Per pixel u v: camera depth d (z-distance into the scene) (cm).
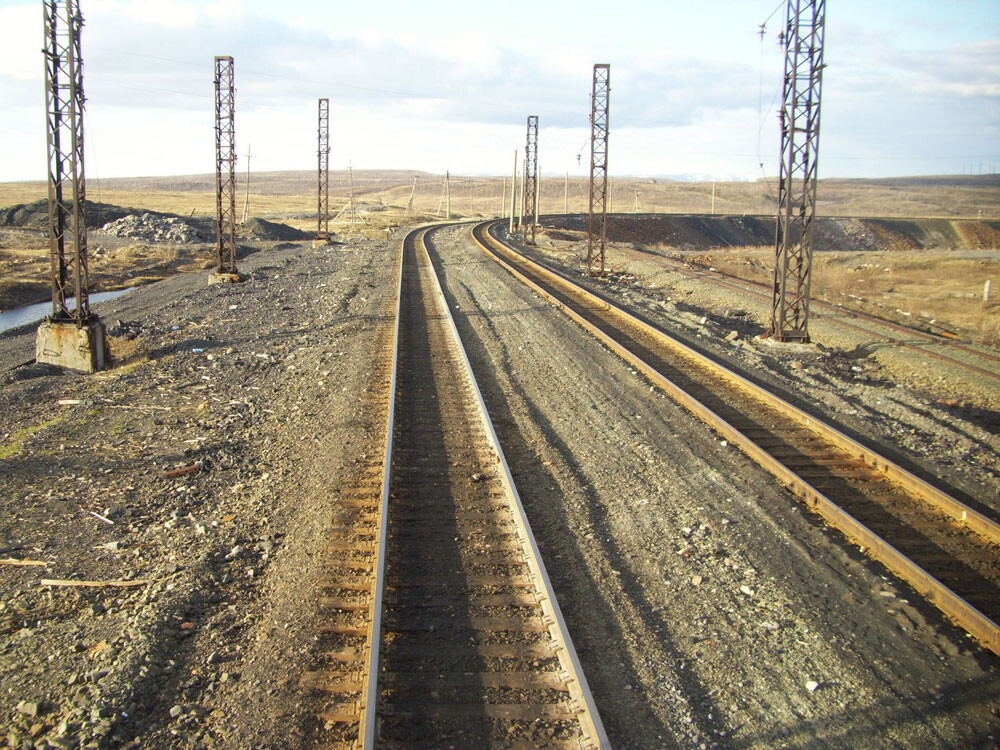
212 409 1391
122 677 591
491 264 3906
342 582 723
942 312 3058
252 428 1276
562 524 868
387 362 1653
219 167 3394
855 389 1617
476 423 1224
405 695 569
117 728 543
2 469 1082
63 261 1864
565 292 2859
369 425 1219
